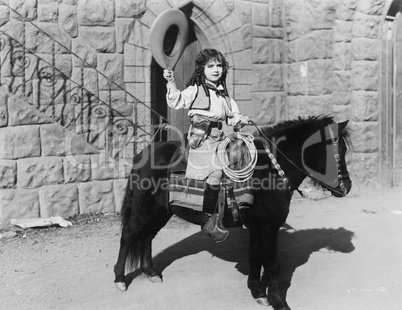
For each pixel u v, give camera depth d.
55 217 7.02
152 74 8.16
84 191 7.36
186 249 5.93
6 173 6.80
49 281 4.87
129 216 4.64
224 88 4.48
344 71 8.98
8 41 6.80
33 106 6.98
